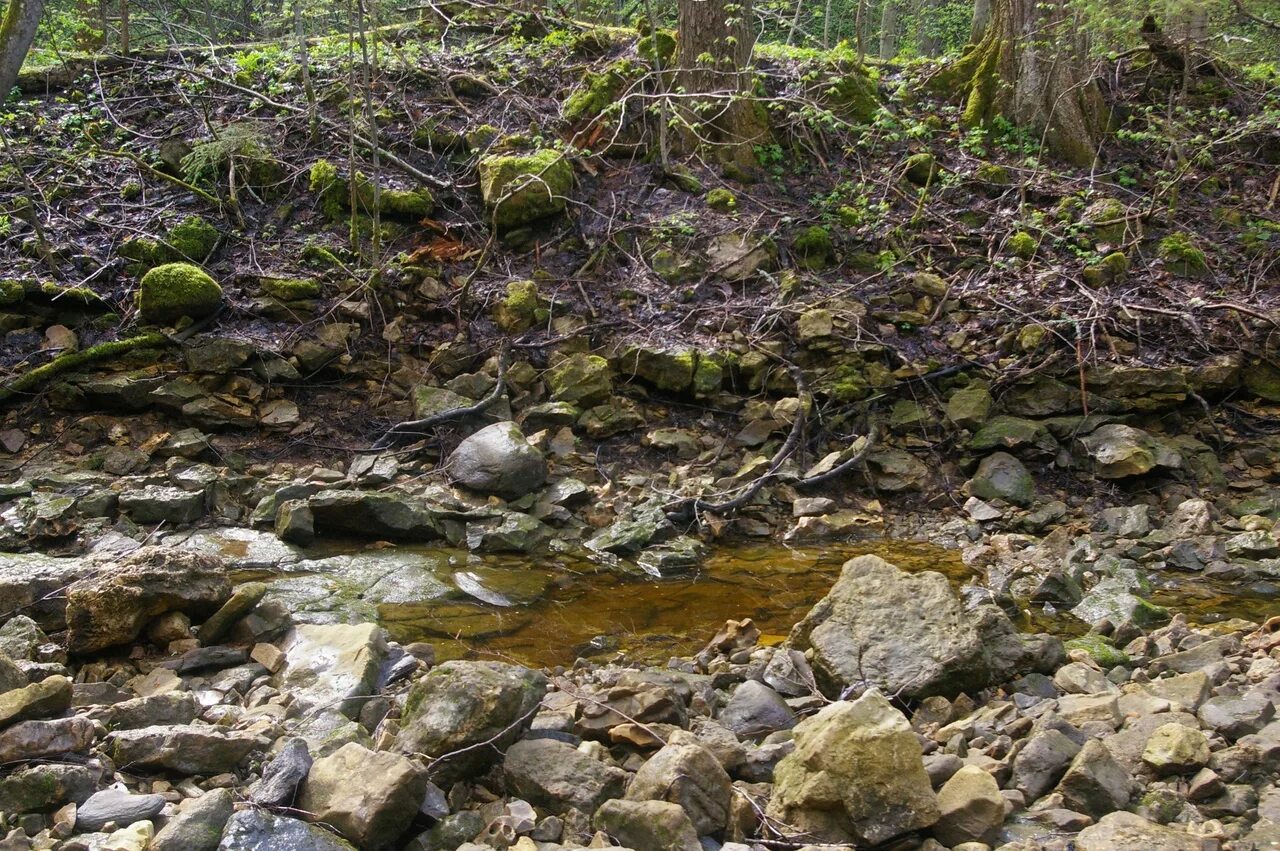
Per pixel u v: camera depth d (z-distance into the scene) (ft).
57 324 26.68
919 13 59.88
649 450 26.61
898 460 26.55
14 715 11.19
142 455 24.18
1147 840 9.73
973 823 10.37
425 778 10.30
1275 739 11.57
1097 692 14.30
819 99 36.86
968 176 34.83
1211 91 39.91
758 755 12.10
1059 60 36.94
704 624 18.60
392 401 27.02
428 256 30.01
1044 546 22.66
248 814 9.77
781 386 27.78
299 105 34.40
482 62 37.37
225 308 27.32
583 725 12.85
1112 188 34.78
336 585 19.26
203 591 15.71
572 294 29.84
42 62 36.65
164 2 51.93
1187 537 23.32
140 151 32.30
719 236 31.58
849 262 32.04
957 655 13.83
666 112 33.45
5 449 24.17
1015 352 28.66
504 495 23.81
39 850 9.48
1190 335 28.73
